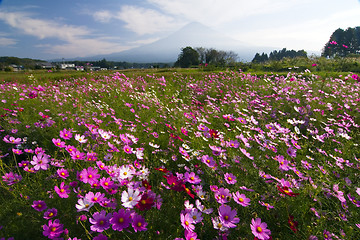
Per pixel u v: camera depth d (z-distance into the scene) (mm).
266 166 2471
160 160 2570
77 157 2039
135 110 4777
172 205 1853
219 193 1733
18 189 1852
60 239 1334
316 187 2023
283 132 3158
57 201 1763
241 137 2691
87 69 12742
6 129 3035
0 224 1562
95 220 1344
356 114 4750
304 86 6676
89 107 4449
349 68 11898
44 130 3059
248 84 7973
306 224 1751
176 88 8531
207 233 1686
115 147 2471
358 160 2848
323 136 3412
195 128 3707
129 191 1454
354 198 2113
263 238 1405
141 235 1516
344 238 1660
